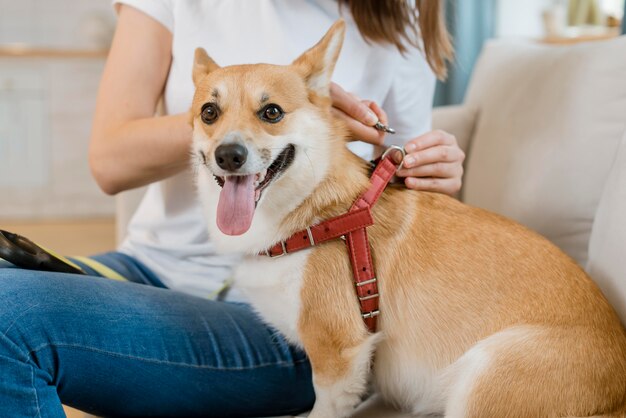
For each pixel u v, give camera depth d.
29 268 1.32
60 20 5.30
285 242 1.27
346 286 1.27
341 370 1.27
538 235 1.36
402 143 1.80
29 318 1.14
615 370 1.19
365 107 1.41
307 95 1.34
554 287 1.26
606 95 1.71
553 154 1.79
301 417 1.36
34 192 4.92
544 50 2.05
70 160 4.90
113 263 1.61
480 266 1.29
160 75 1.66
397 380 1.34
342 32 1.35
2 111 4.77
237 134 1.23
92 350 1.21
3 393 1.10
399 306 1.30
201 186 1.39
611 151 1.67
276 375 1.40
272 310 1.32
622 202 1.36
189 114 1.42
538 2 4.07
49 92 4.79
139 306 1.30
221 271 1.57
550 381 1.15
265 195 1.28
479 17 4.02
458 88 4.01
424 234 1.32
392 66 1.69
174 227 1.64
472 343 1.25
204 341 1.34
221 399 1.37
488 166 2.03
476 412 1.17
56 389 1.20
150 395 1.31
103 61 4.80
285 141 1.27
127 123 1.54
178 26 1.63
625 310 1.28
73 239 4.30
